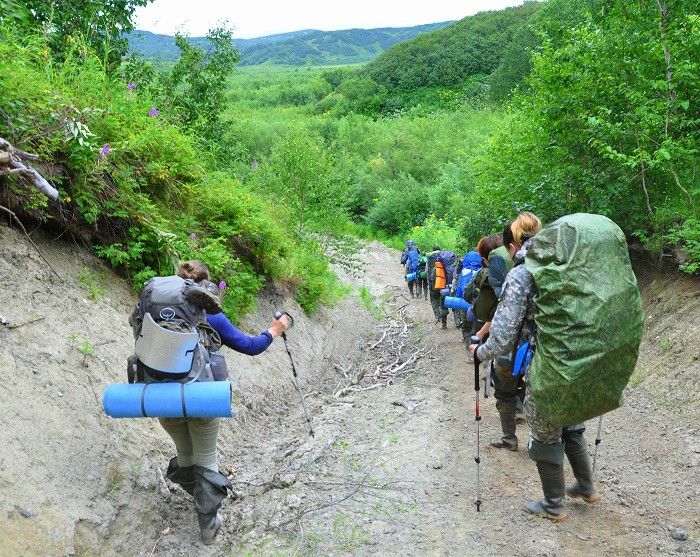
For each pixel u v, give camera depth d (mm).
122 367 4762
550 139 8891
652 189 8141
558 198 8633
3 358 3830
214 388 3264
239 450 5262
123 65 10711
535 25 9219
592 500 3943
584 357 3195
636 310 3299
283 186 13500
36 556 2953
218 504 3635
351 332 12219
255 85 135125
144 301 3463
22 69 5230
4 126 4785
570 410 3270
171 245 6117
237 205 7801
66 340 4453
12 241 4703
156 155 6703
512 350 3617
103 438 3975
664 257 7730
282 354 8195
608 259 3307
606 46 7785
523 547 3547
